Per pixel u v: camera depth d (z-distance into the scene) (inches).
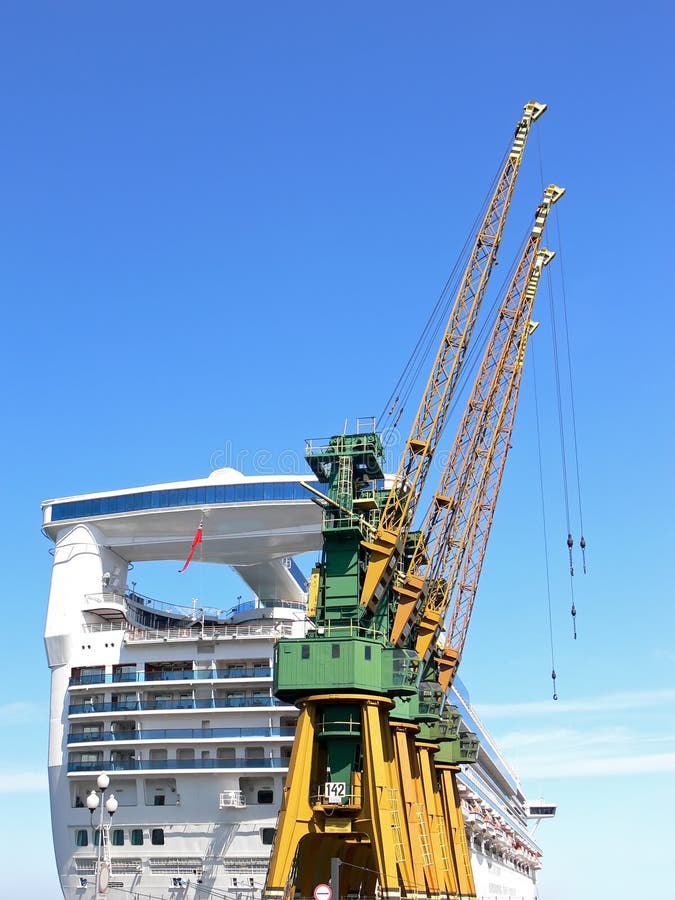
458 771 3560.5
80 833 3245.6
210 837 3112.7
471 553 3668.8
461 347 3053.6
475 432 3555.6
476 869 4613.7
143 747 3248.0
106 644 3452.3
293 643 2534.5
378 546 2711.6
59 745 3376.0
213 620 3929.6
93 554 3668.8
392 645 2770.7
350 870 2802.7
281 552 3759.8
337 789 2397.9
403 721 2891.2
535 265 3624.5
